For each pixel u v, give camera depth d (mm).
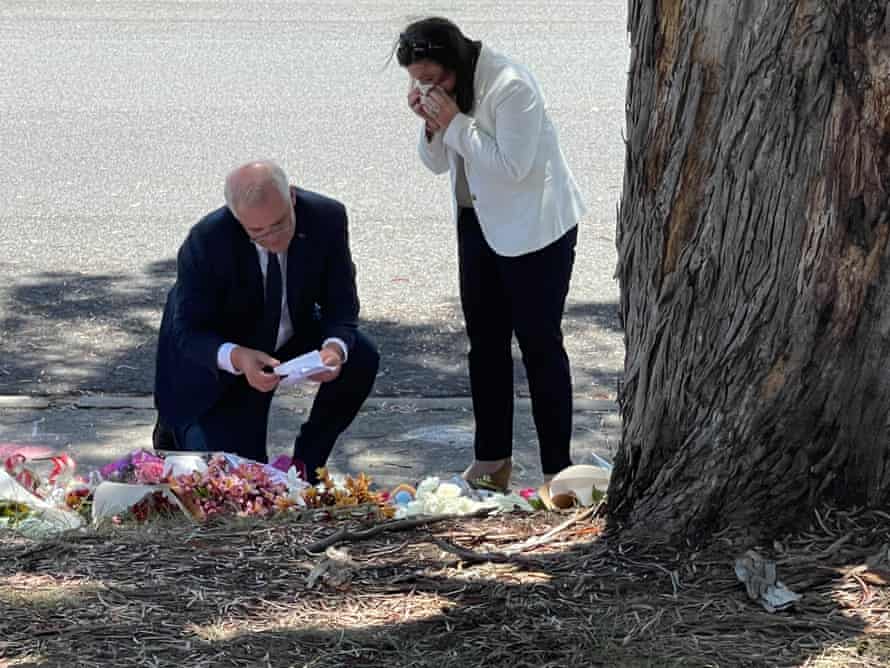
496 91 6207
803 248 4250
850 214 4188
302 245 6414
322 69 16766
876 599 4141
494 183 6250
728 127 4293
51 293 9773
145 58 17297
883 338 4305
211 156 13344
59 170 12852
